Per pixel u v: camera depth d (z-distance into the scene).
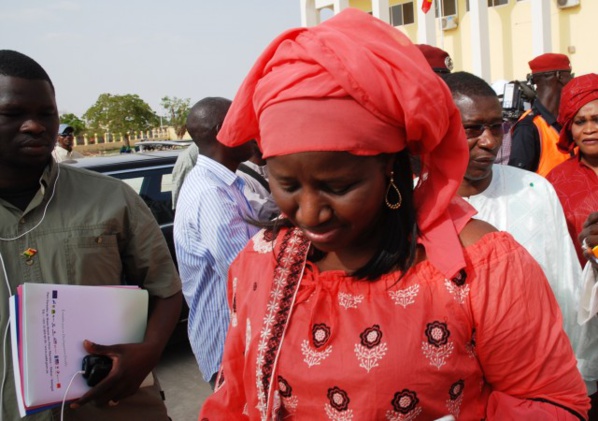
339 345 1.13
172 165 5.09
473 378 1.14
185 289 2.66
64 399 1.66
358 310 1.14
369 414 1.09
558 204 2.09
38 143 1.78
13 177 1.82
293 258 1.25
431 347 1.09
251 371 1.25
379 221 1.17
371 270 1.14
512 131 3.76
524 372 1.12
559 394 1.12
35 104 1.77
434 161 1.15
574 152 2.70
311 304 1.19
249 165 3.38
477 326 1.11
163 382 4.36
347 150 0.98
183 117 35.66
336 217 1.04
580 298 1.94
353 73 0.96
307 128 0.98
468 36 12.68
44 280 1.82
